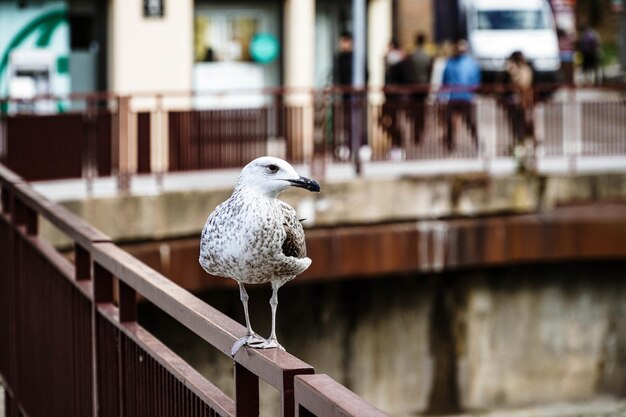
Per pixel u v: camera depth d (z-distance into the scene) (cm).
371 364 1731
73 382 679
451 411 1778
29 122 1575
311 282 1681
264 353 402
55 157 1588
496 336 1806
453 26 3391
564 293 1836
